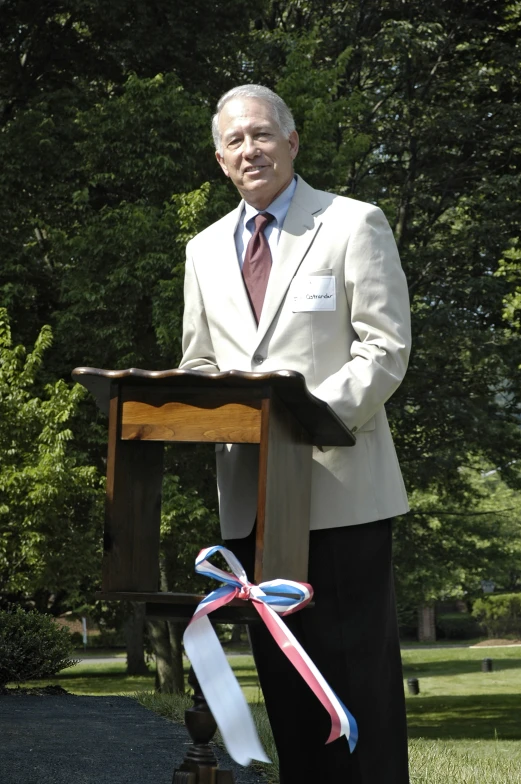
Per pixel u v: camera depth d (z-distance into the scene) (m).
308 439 2.07
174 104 13.73
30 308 15.19
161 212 13.61
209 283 2.35
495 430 16.67
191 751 2.08
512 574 49.19
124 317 13.47
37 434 12.52
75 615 20.22
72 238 13.40
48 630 9.06
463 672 28.95
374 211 2.26
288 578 1.92
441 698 21.23
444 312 16.11
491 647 44.59
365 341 2.18
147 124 13.88
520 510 33.62
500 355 16.41
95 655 42.38
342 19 17.39
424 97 17.78
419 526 20.30
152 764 4.40
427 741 9.12
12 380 12.47
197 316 2.45
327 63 17.25
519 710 18.34
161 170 13.53
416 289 17.64
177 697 7.16
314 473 2.21
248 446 2.25
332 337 2.21
